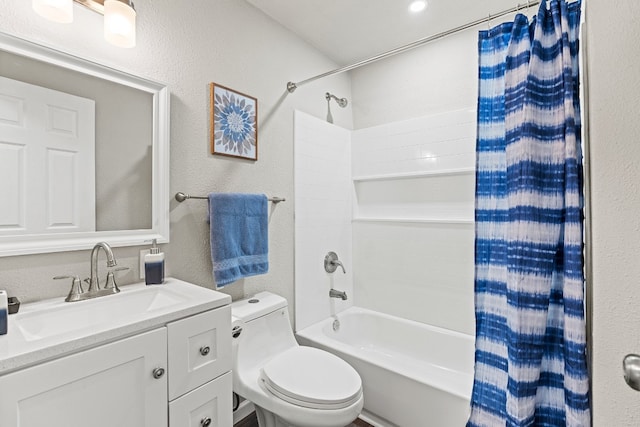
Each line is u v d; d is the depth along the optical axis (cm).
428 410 161
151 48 143
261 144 196
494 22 207
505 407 134
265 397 140
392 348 241
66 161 118
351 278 270
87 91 123
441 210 230
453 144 222
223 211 163
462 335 213
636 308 61
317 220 236
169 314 99
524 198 124
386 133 254
